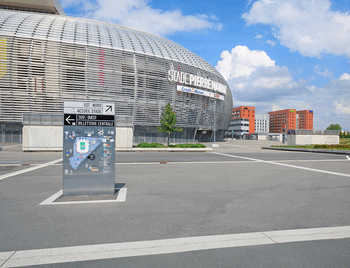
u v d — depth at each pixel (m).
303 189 7.27
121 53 39.50
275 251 3.36
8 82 34.31
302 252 3.33
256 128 164.25
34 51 35.00
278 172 10.69
